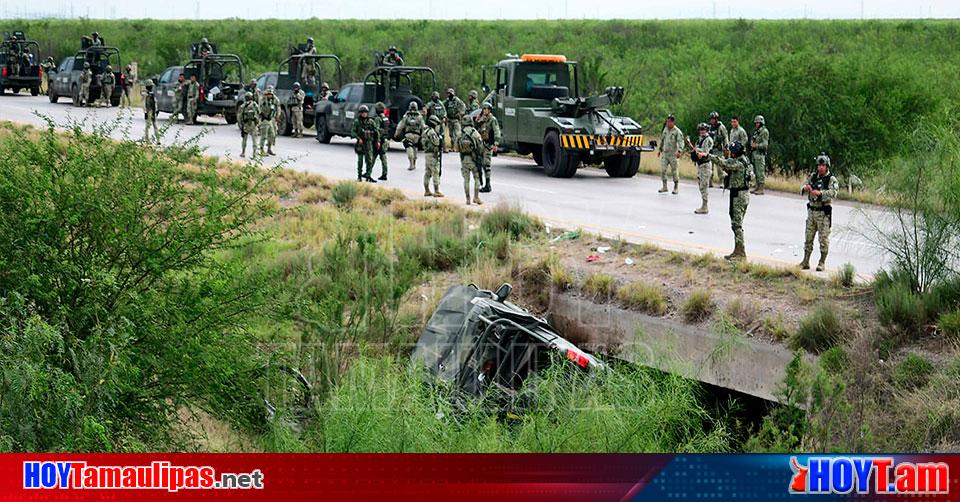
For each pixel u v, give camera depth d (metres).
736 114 39.56
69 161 12.77
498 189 32.19
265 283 13.66
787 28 101.38
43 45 99.62
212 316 12.90
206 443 13.08
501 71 38.75
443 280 20.55
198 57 57.22
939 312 15.50
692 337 16.94
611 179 35.78
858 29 98.00
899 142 35.91
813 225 19.38
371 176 34.19
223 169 33.47
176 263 12.95
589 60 54.25
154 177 12.99
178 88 53.34
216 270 13.26
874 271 19.41
